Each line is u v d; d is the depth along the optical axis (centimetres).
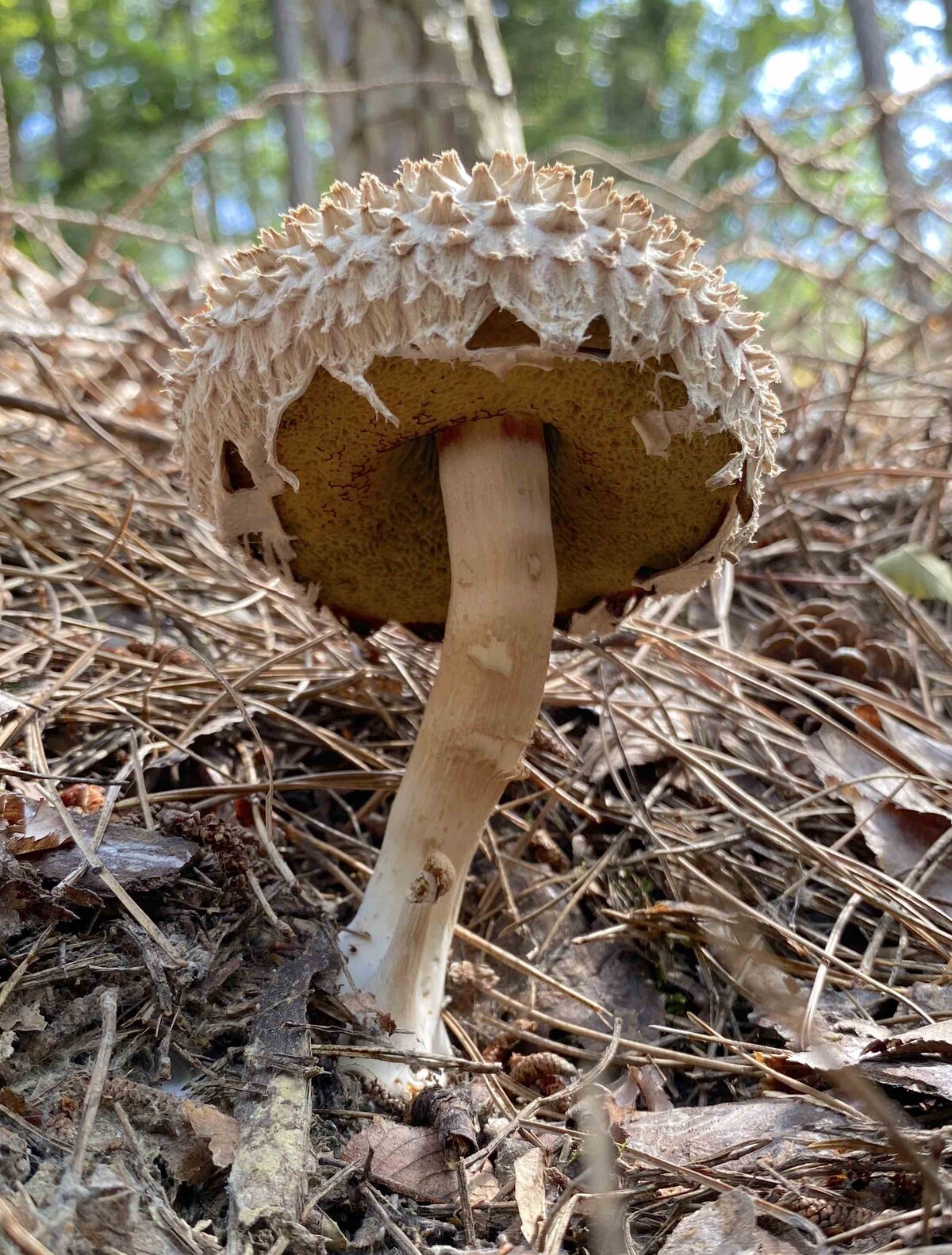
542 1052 15
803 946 16
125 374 36
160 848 14
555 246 11
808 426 33
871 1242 10
